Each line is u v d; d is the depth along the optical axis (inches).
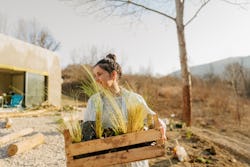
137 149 74.0
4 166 176.7
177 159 197.5
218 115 611.8
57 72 818.8
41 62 736.3
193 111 681.6
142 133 74.6
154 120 76.4
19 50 650.2
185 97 370.6
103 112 79.0
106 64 79.7
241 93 898.1
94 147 72.9
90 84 87.0
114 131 76.1
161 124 76.8
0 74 699.4
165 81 1300.4
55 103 788.6
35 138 229.5
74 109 102.9
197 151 228.7
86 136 76.8
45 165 180.9
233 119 550.0
